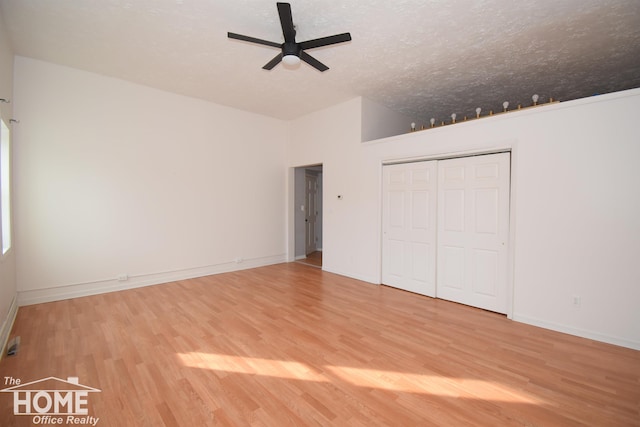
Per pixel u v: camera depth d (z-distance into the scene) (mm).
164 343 2680
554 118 2977
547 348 2619
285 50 2684
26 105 3518
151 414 1786
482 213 3566
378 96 4793
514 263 3260
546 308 3055
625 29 2877
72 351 2516
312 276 5180
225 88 4488
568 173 2908
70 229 3848
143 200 4445
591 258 2801
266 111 5664
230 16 2723
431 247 4055
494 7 2568
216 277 5066
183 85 4387
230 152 5445
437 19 2752
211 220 5230
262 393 1995
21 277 3510
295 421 1735
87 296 3961
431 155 3984
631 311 2617
